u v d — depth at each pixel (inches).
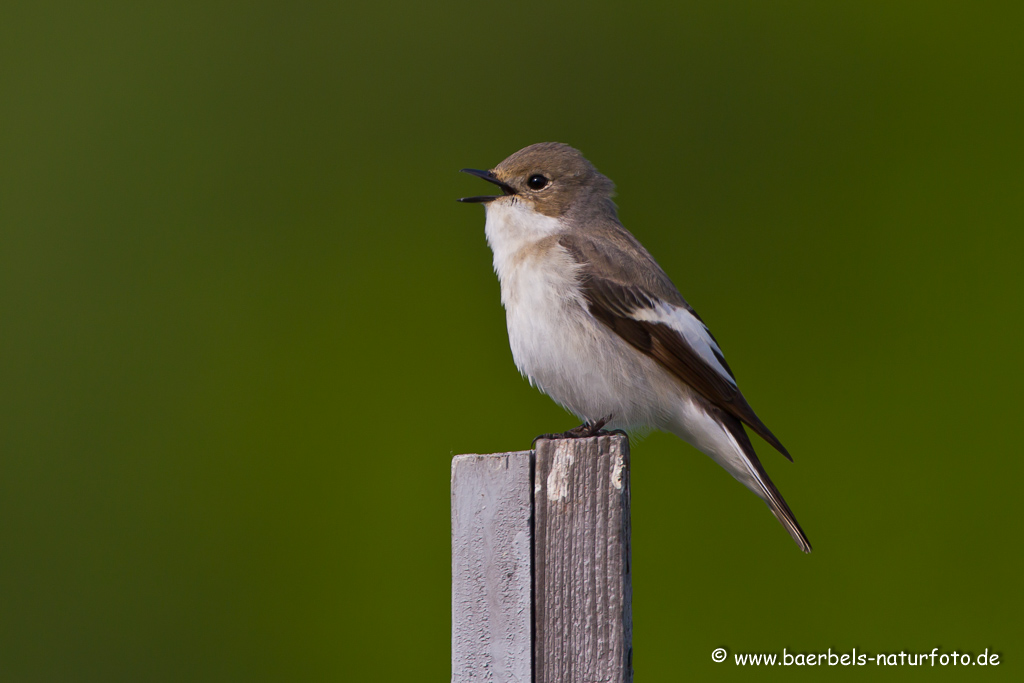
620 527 252.2
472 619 262.8
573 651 252.1
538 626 255.8
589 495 256.1
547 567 257.3
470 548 266.1
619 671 247.0
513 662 256.4
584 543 254.8
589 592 252.5
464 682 261.4
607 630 249.8
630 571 254.5
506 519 263.1
